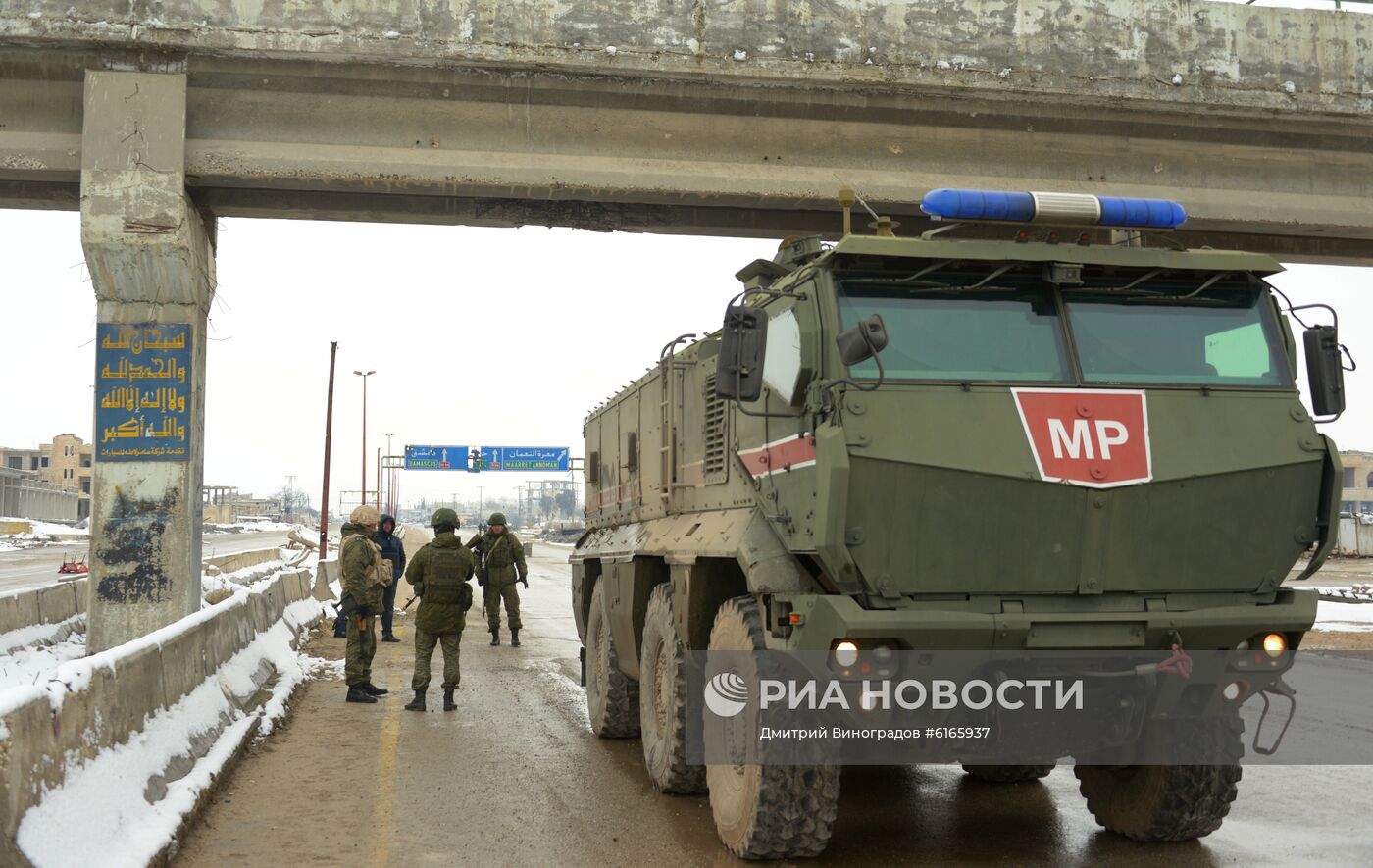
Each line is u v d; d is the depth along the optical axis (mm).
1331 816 7355
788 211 16281
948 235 6668
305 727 10570
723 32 14688
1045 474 5789
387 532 18641
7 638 13477
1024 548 5801
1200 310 6418
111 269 14133
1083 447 5887
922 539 5723
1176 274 6422
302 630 18562
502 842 6730
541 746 9781
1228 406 6160
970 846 6641
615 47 14391
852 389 5785
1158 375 6211
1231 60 15773
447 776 8539
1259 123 16094
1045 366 6117
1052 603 5844
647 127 15039
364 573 12289
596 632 10648
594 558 11211
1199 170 16344
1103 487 5820
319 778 8406
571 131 14898
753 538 6379
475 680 14102
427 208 15836
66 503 125312
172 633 8258
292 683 12516
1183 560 5957
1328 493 6113
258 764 8828
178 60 14109
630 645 9227
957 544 5750
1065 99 15359
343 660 16062
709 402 7949
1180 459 5957
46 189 15859
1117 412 6016
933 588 5738
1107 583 5871
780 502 6324
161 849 5844
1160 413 6062
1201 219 16141
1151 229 6527
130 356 14391
